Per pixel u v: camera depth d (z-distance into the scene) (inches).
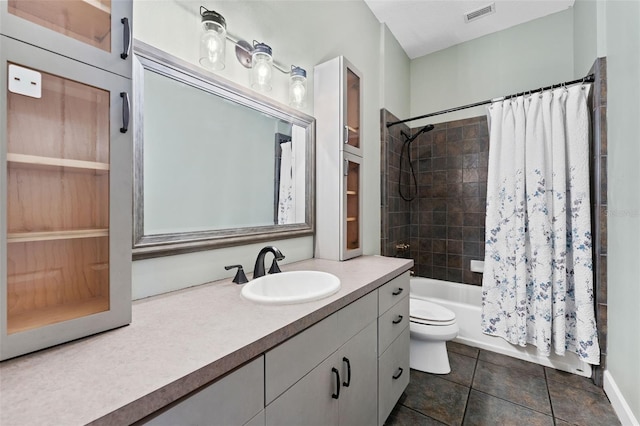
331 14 80.7
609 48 67.2
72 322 27.5
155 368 23.1
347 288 46.9
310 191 72.0
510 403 66.1
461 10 100.6
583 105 75.4
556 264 77.5
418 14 102.5
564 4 97.7
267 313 35.5
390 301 60.1
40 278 29.7
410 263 70.4
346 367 44.3
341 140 70.8
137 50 39.8
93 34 31.7
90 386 20.8
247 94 55.4
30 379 21.6
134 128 39.8
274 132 63.1
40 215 29.6
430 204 124.8
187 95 46.8
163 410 21.3
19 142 27.6
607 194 69.0
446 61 122.9
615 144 64.1
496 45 112.5
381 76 106.0
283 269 60.6
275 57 62.6
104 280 31.0
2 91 23.8
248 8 56.4
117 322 30.7
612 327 66.6
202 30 46.7
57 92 29.4
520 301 82.0
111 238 30.4
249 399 28.0
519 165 84.0
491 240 89.4
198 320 33.2
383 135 105.0
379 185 104.7
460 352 89.7
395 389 61.8
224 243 51.3
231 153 54.1
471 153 116.3
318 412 38.0
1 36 23.6
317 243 74.5
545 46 103.3
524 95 85.2
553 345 80.2
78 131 31.0
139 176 40.3
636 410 53.9
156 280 42.4
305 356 35.5
